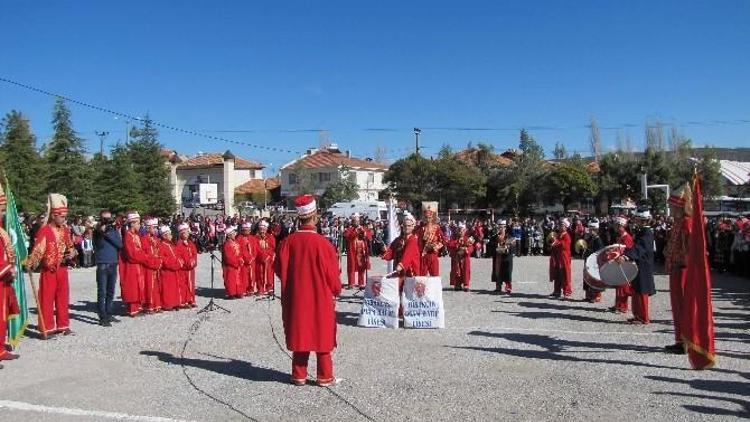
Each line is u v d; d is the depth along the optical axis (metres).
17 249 10.11
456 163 56.00
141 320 12.50
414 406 6.64
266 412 6.49
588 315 12.81
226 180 62.91
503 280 16.66
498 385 7.43
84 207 43.78
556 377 7.77
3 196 9.11
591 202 53.28
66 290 10.95
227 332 10.98
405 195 55.47
